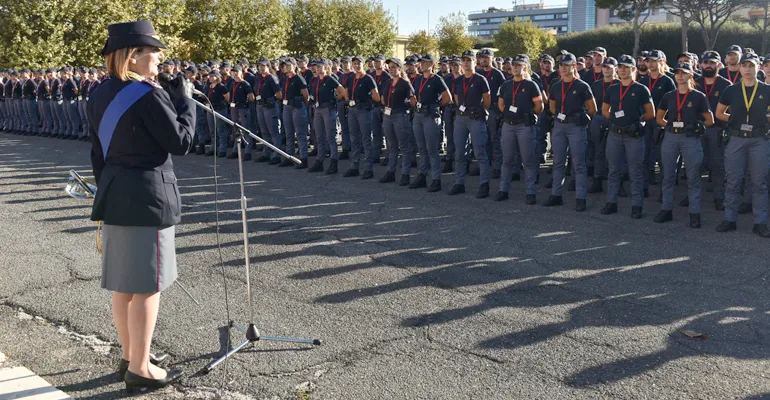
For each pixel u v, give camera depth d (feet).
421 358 13.60
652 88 30.17
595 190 31.86
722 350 13.92
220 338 14.65
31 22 78.74
